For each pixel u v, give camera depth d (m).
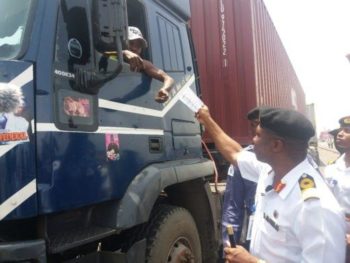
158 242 2.81
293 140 1.63
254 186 3.06
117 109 2.61
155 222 2.88
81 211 2.45
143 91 2.91
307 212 1.51
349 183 2.82
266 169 1.96
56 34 2.22
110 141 2.51
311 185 1.55
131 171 2.67
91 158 2.34
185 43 3.85
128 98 2.73
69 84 2.25
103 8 2.28
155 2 3.40
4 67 2.00
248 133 5.64
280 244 1.60
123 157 2.62
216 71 5.74
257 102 5.73
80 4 2.43
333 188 2.88
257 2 6.48
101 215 2.53
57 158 2.12
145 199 2.63
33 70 2.08
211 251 3.65
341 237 1.49
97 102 2.44
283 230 1.58
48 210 2.04
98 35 2.34
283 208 1.58
